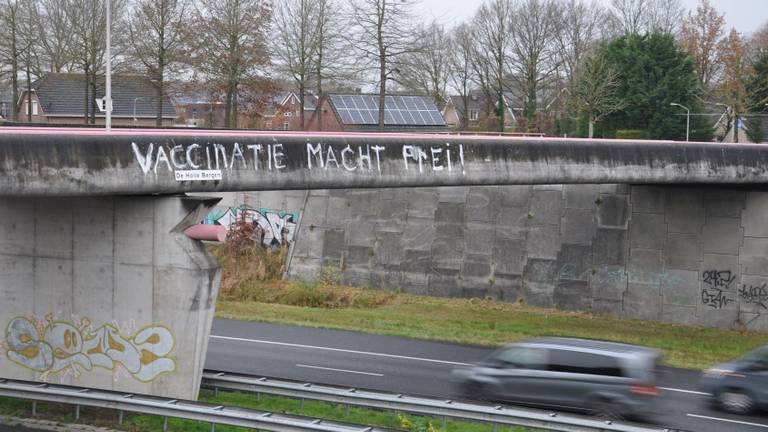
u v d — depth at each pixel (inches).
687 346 1215.6
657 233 1406.3
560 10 3233.3
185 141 789.9
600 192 1450.5
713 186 1355.8
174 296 795.4
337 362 1054.4
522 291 1481.3
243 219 1702.8
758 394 852.6
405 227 1576.0
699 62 3312.0
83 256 822.5
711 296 1366.9
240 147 826.2
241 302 1464.1
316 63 2142.0
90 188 732.0
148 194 794.2
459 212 1542.8
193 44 1985.7
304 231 1646.2
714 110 3110.2
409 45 1945.1
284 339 1187.3
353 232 1611.7
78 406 754.2
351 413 792.3
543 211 1487.5
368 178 920.3
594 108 2598.4
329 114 2741.1
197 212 808.3
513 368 809.5
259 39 2030.0
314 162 878.4
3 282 852.6
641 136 2573.8
